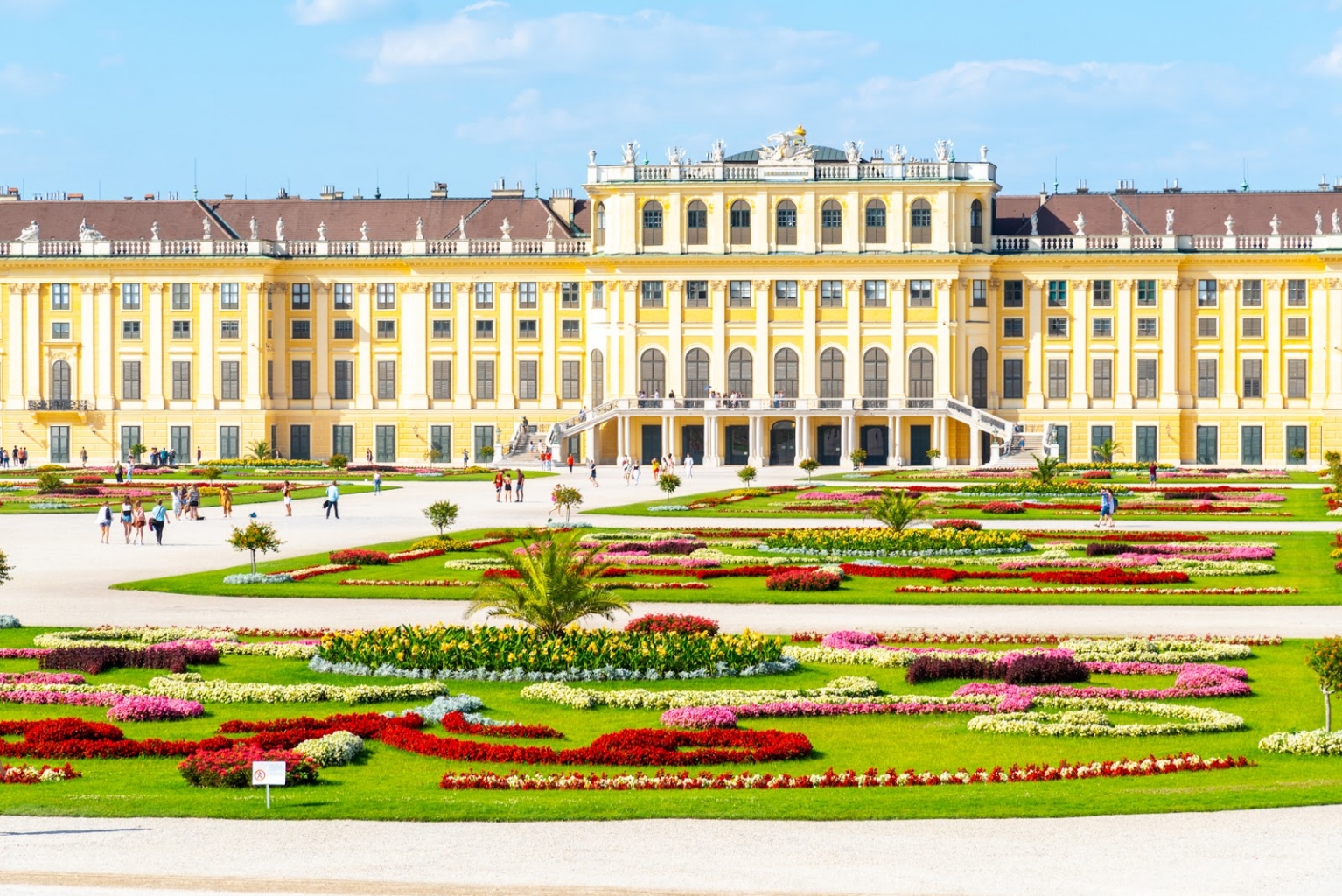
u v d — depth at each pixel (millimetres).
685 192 173625
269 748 37875
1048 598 64875
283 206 186125
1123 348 173000
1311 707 43875
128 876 28453
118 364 178125
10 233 183000
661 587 68125
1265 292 172125
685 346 173750
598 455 173000
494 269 177750
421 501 120188
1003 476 141875
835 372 173125
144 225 181875
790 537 82188
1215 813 32500
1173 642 52250
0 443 179375
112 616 60719
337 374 179750
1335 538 87312
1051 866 29047
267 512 110750
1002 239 174750
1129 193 182250
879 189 172375
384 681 47812
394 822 32031
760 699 44188
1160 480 137125
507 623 58656
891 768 37312
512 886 27922
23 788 35031
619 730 41250
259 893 27516
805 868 28938
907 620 59562
